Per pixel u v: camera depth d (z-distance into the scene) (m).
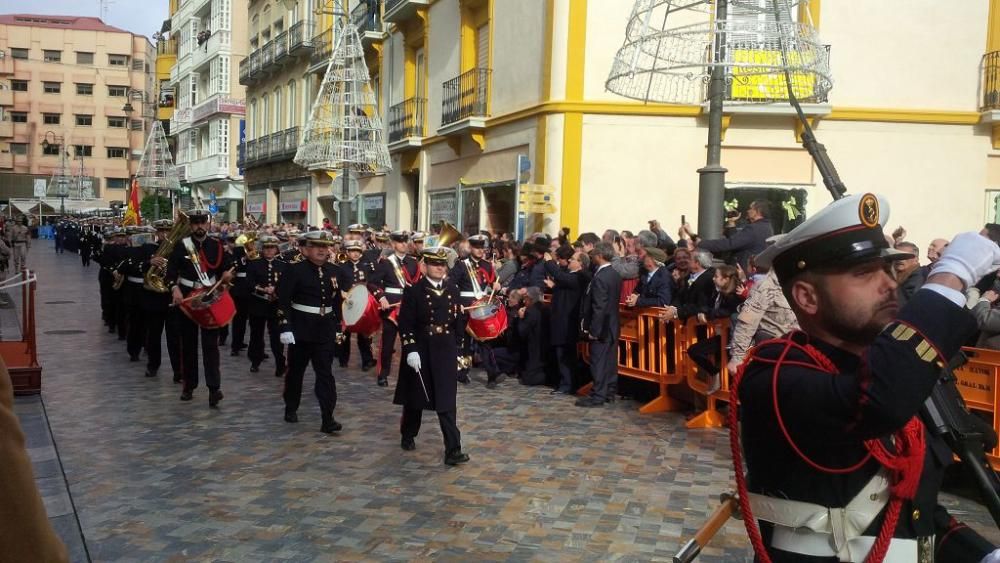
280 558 4.72
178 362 10.20
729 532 5.17
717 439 7.54
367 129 20.73
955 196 15.42
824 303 2.05
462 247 11.52
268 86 36.34
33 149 85.25
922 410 2.14
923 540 2.07
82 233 37.50
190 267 9.42
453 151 19.58
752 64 7.95
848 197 2.06
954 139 15.38
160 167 40.44
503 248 13.66
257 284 11.19
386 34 24.09
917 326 1.81
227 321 8.86
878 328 2.03
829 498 2.04
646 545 4.96
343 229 19.05
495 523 5.32
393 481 6.21
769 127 15.07
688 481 6.24
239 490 5.95
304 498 5.79
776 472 2.11
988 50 15.30
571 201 15.22
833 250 2.01
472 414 8.61
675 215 15.25
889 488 2.02
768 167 15.19
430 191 21.28
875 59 15.22
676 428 7.97
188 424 8.02
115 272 12.37
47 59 86.00
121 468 6.46
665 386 8.77
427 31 21.36
